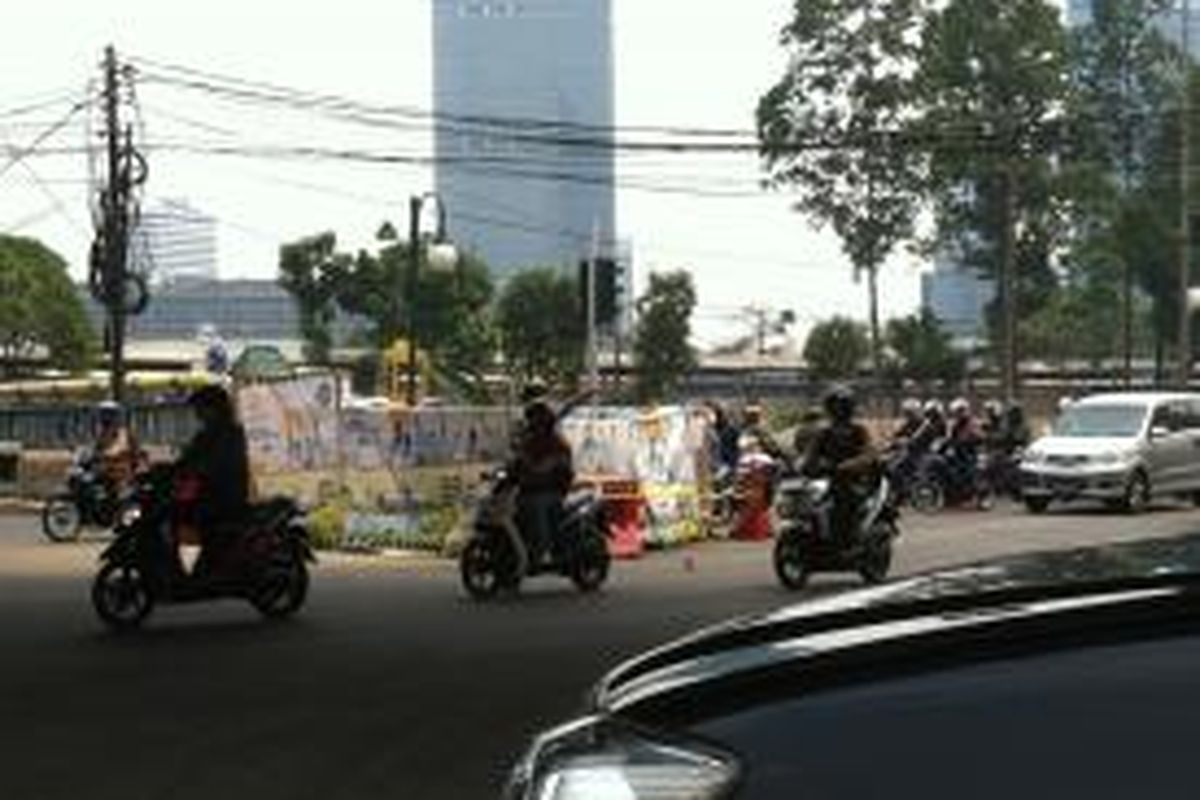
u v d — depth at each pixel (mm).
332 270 77562
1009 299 60750
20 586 21969
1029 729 3047
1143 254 70875
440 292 73938
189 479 17734
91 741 11688
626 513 26938
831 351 89000
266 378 29656
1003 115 63781
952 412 38156
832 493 21406
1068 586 3340
